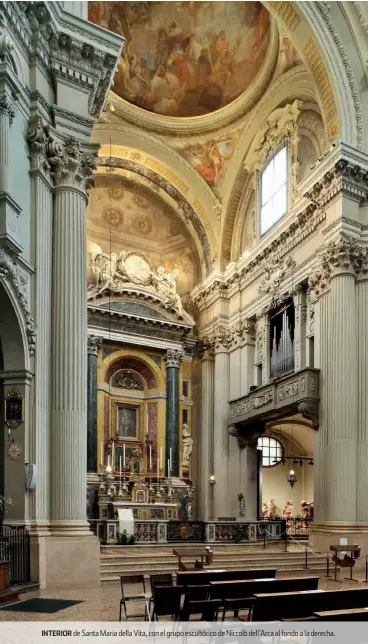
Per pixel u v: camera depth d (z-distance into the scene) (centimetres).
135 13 2056
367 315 1644
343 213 1658
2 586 852
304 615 589
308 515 2530
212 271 2402
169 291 2369
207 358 2383
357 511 1546
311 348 1809
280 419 2069
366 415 1591
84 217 1147
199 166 2355
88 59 1158
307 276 1838
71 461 1039
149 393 2333
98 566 1015
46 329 1061
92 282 2248
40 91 1095
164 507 2000
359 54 1725
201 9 2052
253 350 2188
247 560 1334
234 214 2367
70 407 1057
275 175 2120
